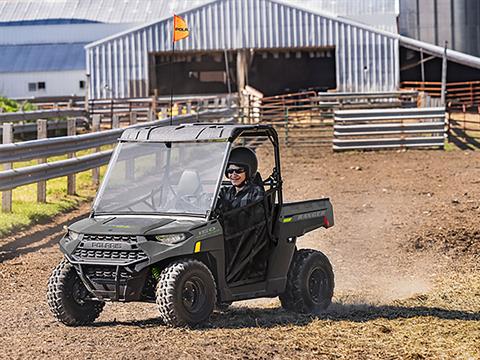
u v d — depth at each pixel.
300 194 45.91
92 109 94.62
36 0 153.62
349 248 31.97
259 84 144.25
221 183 19.30
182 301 18.31
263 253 20.66
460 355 17.47
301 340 18.20
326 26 122.06
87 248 18.48
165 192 19.70
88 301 19.81
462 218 37.28
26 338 18.48
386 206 41.22
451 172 56.22
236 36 122.50
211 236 18.81
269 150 71.31
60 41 145.12
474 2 130.12
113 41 123.50
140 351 16.72
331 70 145.25
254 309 22.45
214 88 138.88
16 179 35.06
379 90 122.00
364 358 17.00
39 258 29.50
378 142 72.25
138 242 18.08
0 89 138.25
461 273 28.48
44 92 138.12
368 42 121.88
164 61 131.50
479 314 22.11
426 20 131.12
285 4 121.75
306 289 21.53
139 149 20.45
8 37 145.38
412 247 32.03
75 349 17.08
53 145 39.06
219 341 17.58
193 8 122.31
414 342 18.55
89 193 44.31
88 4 150.12
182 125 20.84
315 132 79.19
